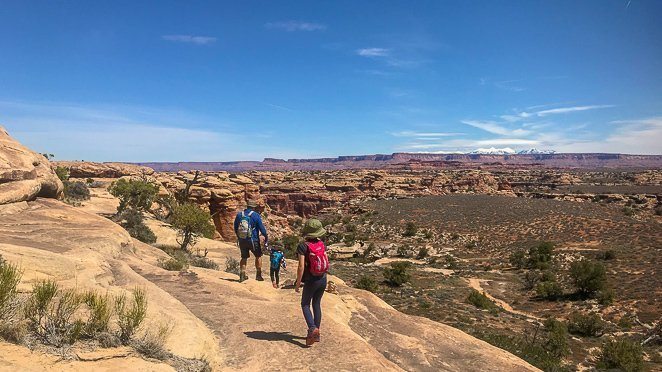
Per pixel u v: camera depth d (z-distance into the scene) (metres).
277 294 9.41
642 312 40.06
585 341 33.09
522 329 32.81
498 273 60.31
